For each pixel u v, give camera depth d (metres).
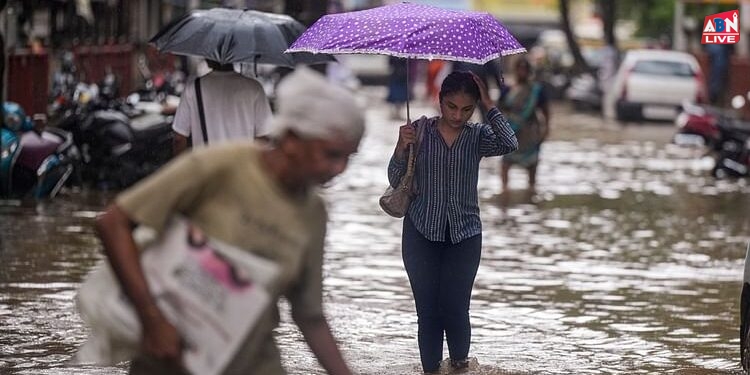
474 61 15.66
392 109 79.12
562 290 23.92
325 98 8.79
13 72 38.28
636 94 76.12
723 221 34.44
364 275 24.78
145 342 8.91
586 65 106.56
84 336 19.05
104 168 36.69
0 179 33.00
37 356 17.75
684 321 21.41
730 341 19.94
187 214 9.09
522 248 28.88
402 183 16.48
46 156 33.78
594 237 30.92
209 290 8.88
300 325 9.77
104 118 36.38
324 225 9.41
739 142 45.75
